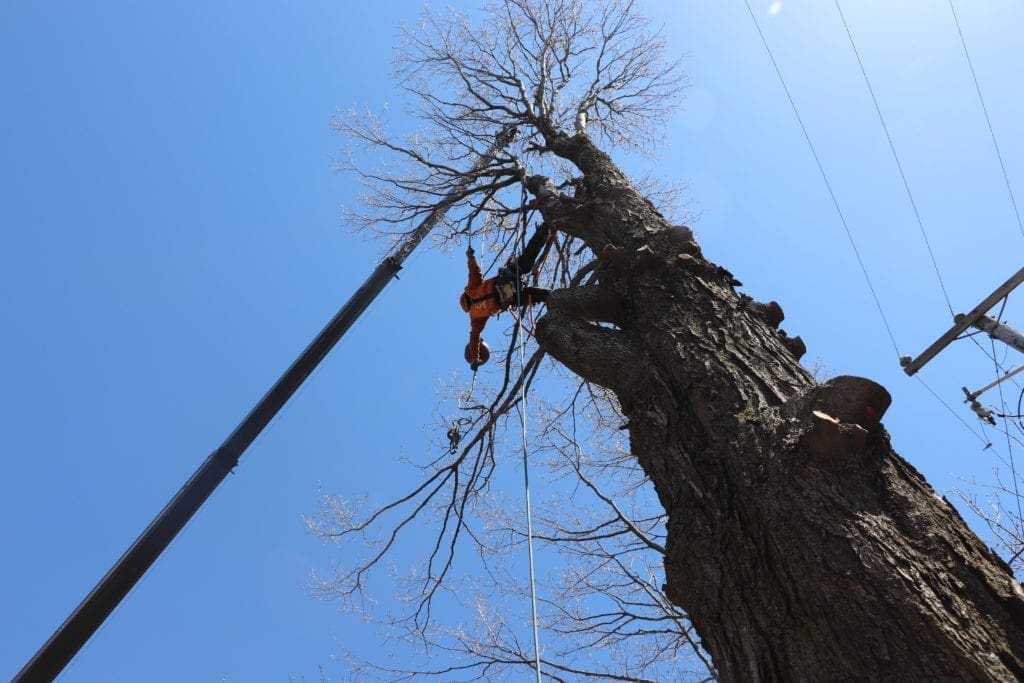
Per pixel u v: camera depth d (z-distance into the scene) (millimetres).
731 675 3127
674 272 4777
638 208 5902
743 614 3170
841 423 3344
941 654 2598
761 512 3277
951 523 3135
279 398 8164
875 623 2760
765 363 4008
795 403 3615
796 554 3072
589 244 6332
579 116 9641
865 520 3051
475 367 7293
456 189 9477
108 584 7117
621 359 4508
